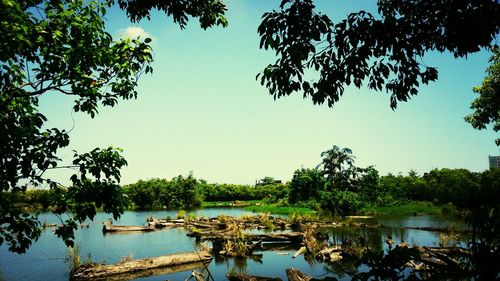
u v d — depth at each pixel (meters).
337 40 4.12
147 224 36.25
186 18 5.55
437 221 35.06
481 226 3.08
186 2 5.55
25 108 4.65
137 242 23.44
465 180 49.91
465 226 27.12
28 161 3.98
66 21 4.46
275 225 34.00
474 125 14.45
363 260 3.16
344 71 4.36
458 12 3.94
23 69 4.40
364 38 4.03
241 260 17.69
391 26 4.02
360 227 30.84
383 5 5.01
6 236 4.00
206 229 30.20
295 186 62.97
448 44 4.17
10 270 15.10
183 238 25.34
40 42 4.25
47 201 4.32
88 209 4.41
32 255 18.23
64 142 4.33
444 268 3.04
